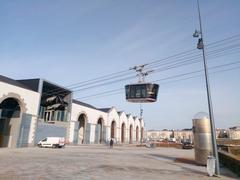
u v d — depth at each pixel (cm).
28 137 3666
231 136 14075
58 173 1290
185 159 2369
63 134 4609
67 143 4706
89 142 5566
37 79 4019
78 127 5144
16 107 3656
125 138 7962
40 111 4531
